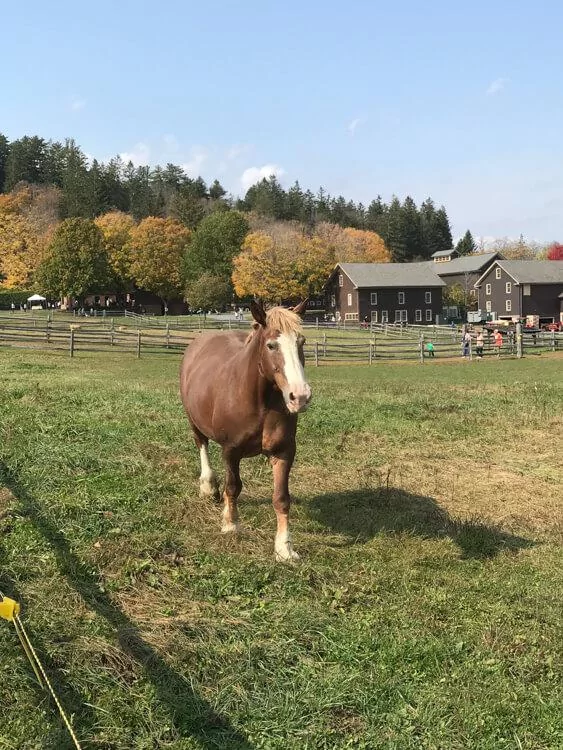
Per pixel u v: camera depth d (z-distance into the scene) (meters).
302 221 123.94
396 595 4.73
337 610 4.48
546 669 3.92
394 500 7.04
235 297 82.81
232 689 3.56
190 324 53.28
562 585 5.02
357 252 92.69
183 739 3.21
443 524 6.39
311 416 11.37
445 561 5.45
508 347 38.25
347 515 6.46
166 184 146.25
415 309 79.19
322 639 4.08
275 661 3.83
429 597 4.73
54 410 9.88
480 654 4.01
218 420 5.43
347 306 79.31
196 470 7.42
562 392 16.42
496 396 15.46
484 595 4.83
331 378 23.23
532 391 16.62
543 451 9.97
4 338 31.25
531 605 4.66
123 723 3.26
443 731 3.34
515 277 73.06
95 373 19.41
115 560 4.89
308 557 5.29
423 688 3.67
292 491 7.14
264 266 76.06
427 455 9.37
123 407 10.67
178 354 32.47
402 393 15.94
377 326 57.16
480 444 10.27
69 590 4.36
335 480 7.75
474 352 37.12
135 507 6.03
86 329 36.25
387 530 6.08
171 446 8.33
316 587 4.80
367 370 28.20
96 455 7.38
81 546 5.11
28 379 15.37
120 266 84.38
